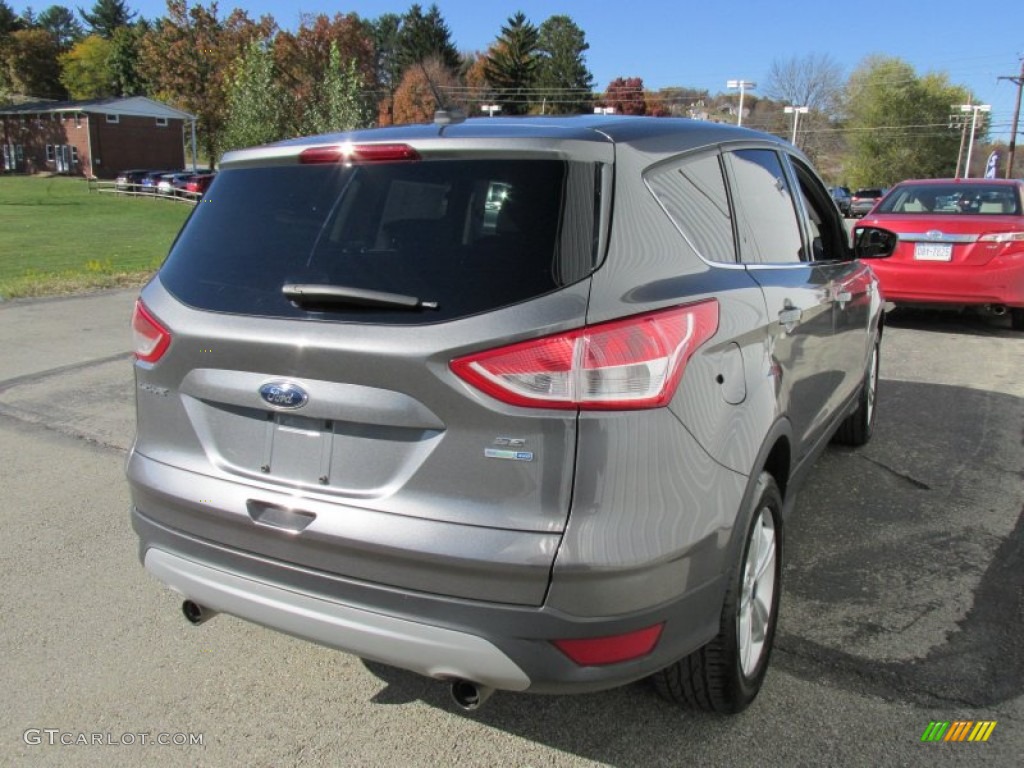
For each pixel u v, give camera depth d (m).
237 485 2.44
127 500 4.54
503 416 2.07
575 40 92.38
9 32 109.25
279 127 36.31
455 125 2.57
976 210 9.01
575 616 2.07
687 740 2.61
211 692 2.90
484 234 2.23
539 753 2.57
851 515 4.26
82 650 3.13
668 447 2.17
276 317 2.34
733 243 2.88
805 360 3.28
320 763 2.54
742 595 2.59
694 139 2.83
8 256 20.45
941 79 77.31
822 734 2.63
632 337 2.12
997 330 9.30
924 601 3.42
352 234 2.38
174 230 29.56
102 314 10.34
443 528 2.13
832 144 87.19
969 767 2.47
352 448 2.26
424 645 2.17
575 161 2.26
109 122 65.56
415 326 2.14
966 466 4.97
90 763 2.54
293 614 2.35
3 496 4.57
